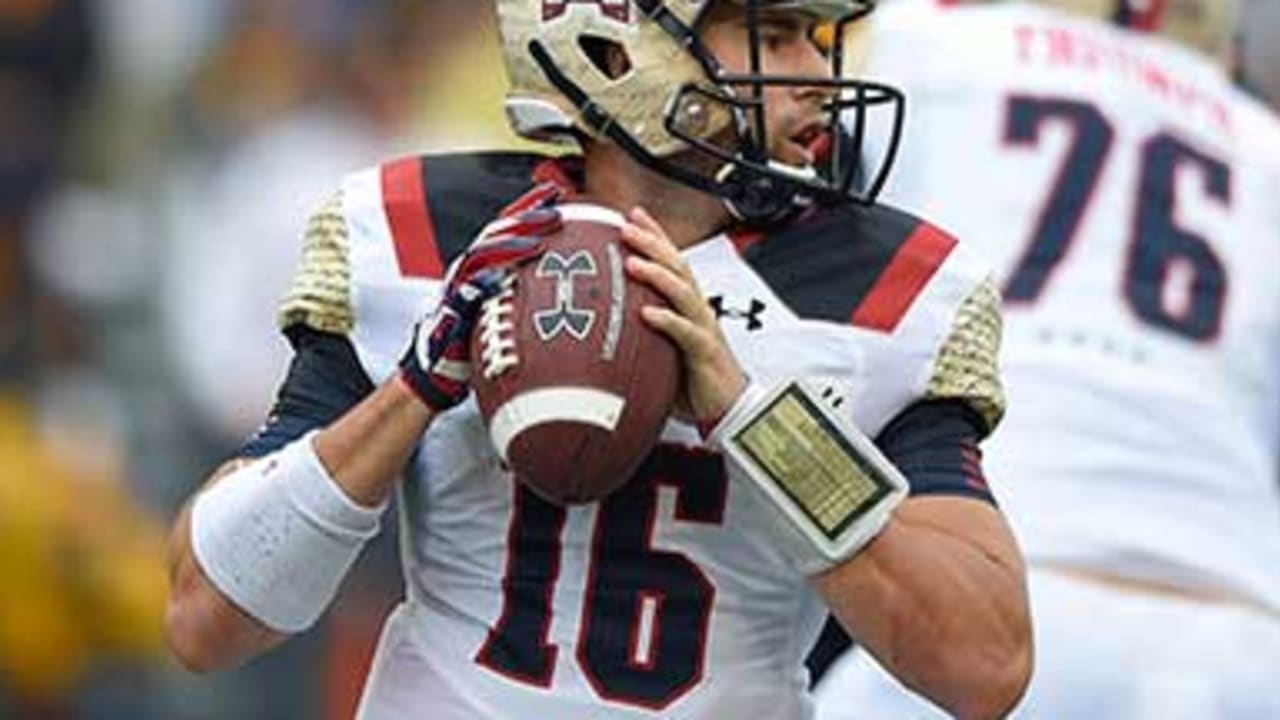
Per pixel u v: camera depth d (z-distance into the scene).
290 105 36.38
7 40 35.66
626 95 14.98
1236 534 19.59
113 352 33.25
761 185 15.00
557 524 15.04
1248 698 19.30
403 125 36.47
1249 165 20.41
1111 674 19.23
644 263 14.57
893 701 18.78
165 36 37.41
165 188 35.34
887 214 15.36
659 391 14.52
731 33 14.95
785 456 14.61
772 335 15.04
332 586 15.13
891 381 15.09
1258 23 29.27
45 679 29.97
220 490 15.23
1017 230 19.91
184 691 30.19
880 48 20.28
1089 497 19.41
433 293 15.21
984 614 14.77
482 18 37.03
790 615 15.20
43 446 30.91
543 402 14.42
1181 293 19.92
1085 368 19.58
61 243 34.19
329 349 15.40
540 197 14.82
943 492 15.00
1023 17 20.47
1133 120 20.23
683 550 15.00
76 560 30.12
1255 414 20.09
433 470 15.21
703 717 15.01
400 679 15.39
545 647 15.04
